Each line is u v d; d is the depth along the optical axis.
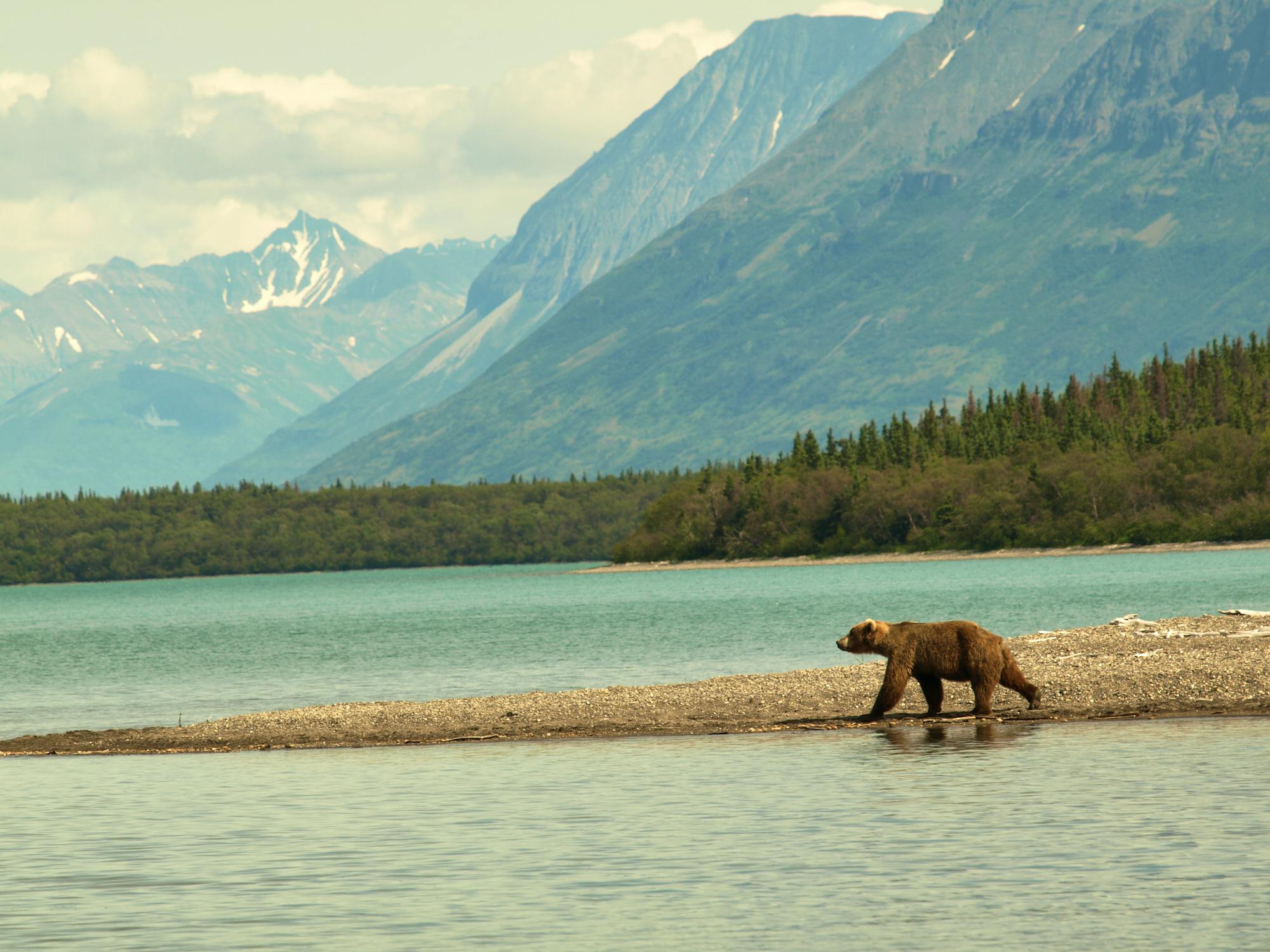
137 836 108.38
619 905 85.06
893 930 78.31
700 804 115.06
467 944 77.94
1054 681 179.25
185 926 82.31
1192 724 150.00
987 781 120.50
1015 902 83.00
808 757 138.12
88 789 133.50
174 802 124.50
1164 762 126.12
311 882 92.38
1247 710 156.38
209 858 99.94
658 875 92.06
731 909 83.62
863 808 110.88
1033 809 107.69
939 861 93.00
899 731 154.25
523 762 142.75
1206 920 78.31
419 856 98.94
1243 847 93.44
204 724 186.50
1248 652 187.38
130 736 178.00
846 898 85.12
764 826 105.56
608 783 127.06
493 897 87.44
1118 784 116.50
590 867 94.56
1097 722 154.25
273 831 109.44
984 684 161.25
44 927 82.50
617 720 172.12
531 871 93.94
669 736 158.75
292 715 189.38
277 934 80.44
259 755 158.25
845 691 184.38
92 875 95.38
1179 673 176.38
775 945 76.44
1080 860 91.81
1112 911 80.44
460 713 183.62
